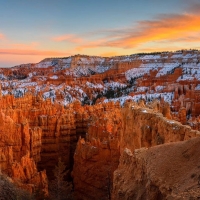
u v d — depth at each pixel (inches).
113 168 1739.7
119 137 1840.6
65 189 1786.4
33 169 1700.3
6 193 1135.6
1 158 1702.8
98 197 1775.3
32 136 2171.5
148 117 1359.5
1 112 2102.6
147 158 887.1
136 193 862.5
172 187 712.4
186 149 832.3
